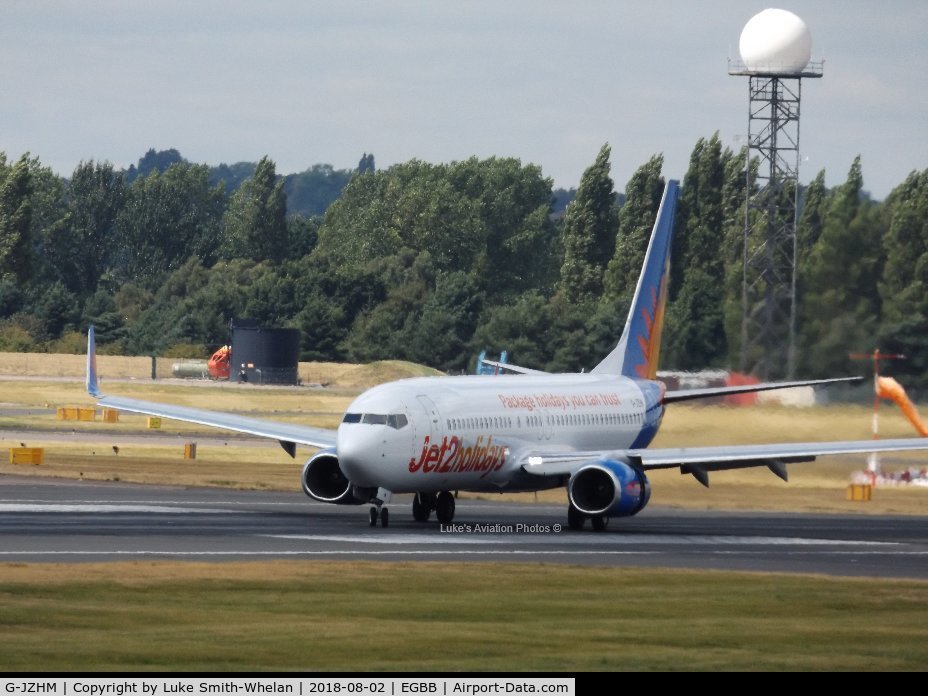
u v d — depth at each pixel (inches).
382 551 6333.7
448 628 4205.2
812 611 4722.0
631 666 3654.0
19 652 3659.0
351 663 3612.2
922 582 5556.1
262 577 5216.5
